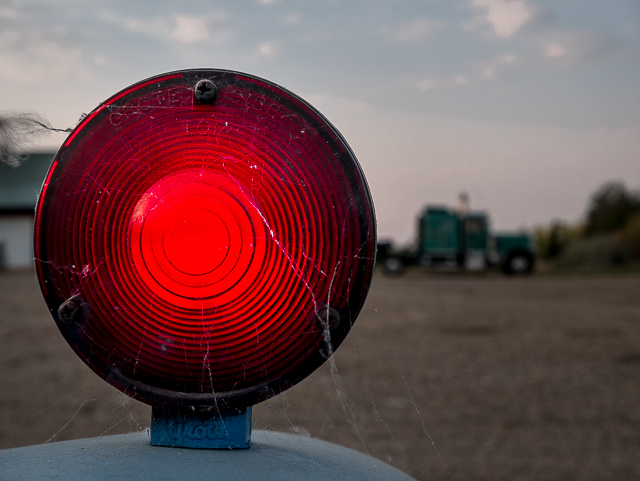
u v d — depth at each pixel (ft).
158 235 2.69
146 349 2.73
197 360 2.73
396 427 14.87
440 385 19.33
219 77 2.69
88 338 2.71
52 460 2.88
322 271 2.67
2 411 16.01
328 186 2.66
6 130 2.69
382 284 75.25
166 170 2.68
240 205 2.68
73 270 2.67
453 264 95.30
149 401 2.76
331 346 2.71
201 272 2.69
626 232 129.90
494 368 21.94
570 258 124.36
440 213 98.07
